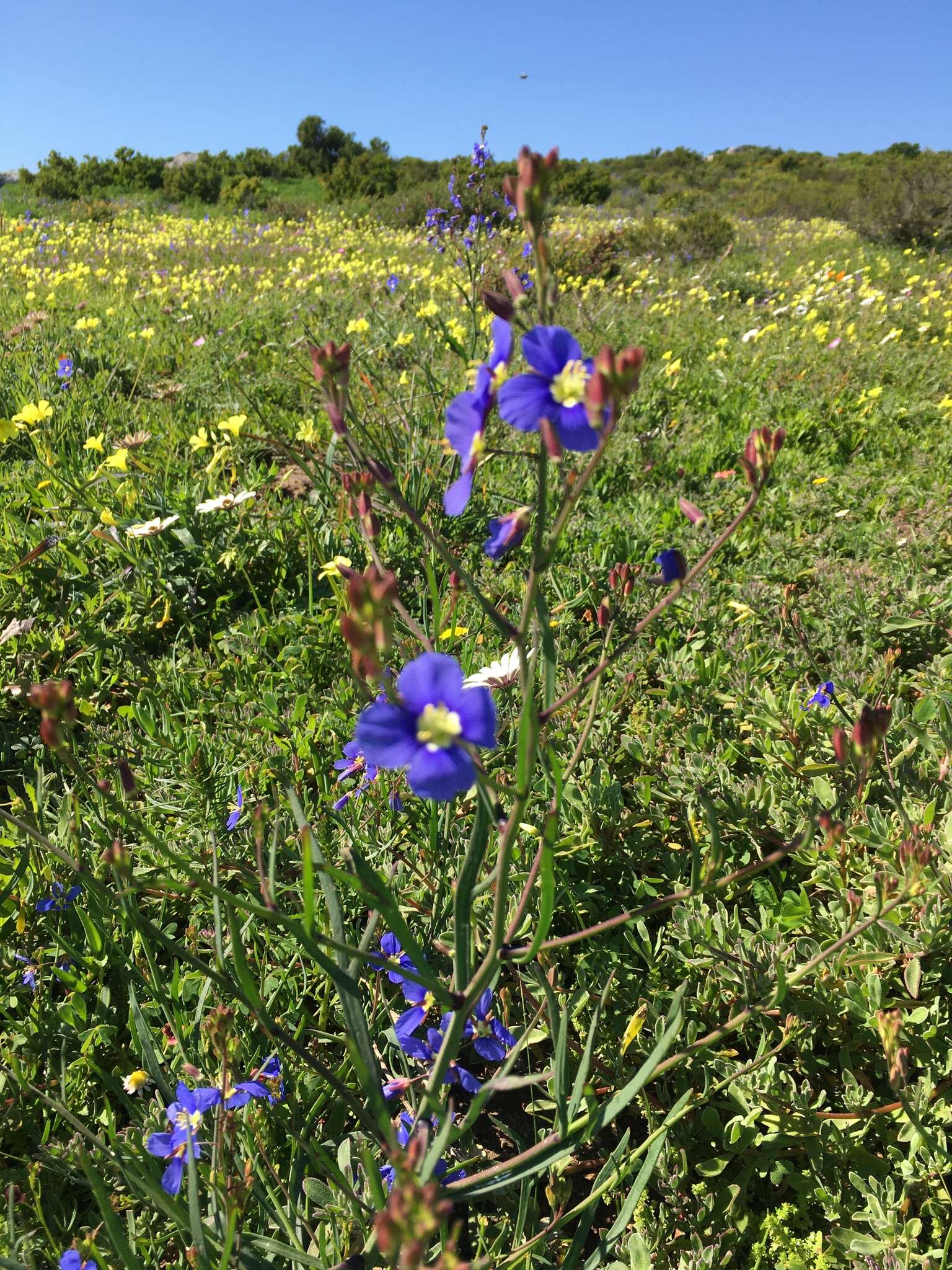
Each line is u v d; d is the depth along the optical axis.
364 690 1.23
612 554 4.44
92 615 3.96
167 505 4.55
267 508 4.75
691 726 3.09
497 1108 2.31
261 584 4.41
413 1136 1.53
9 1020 2.19
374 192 30.86
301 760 3.14
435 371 6.29
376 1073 1.38
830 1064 2.29
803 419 6.49
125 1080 1.96
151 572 4.18
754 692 3.28
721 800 2.71
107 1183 1.94
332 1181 1.70
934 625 3.68
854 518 5.08
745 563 4.53
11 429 3.67
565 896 2.56
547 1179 2.13
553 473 5.02
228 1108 1.77
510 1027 2.25
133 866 2.67
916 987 2.11
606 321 9.29
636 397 6.63
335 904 1.49
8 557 4.15
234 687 3.69
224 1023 1.54
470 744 1.14
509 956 1.36
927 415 6.79
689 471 5.73
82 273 12.05
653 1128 2.07
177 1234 1.85
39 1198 1.85
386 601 1.09
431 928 2.36
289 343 7.99
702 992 2.32
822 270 17.92
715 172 54.59
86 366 7.06
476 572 4.32
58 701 1.43
